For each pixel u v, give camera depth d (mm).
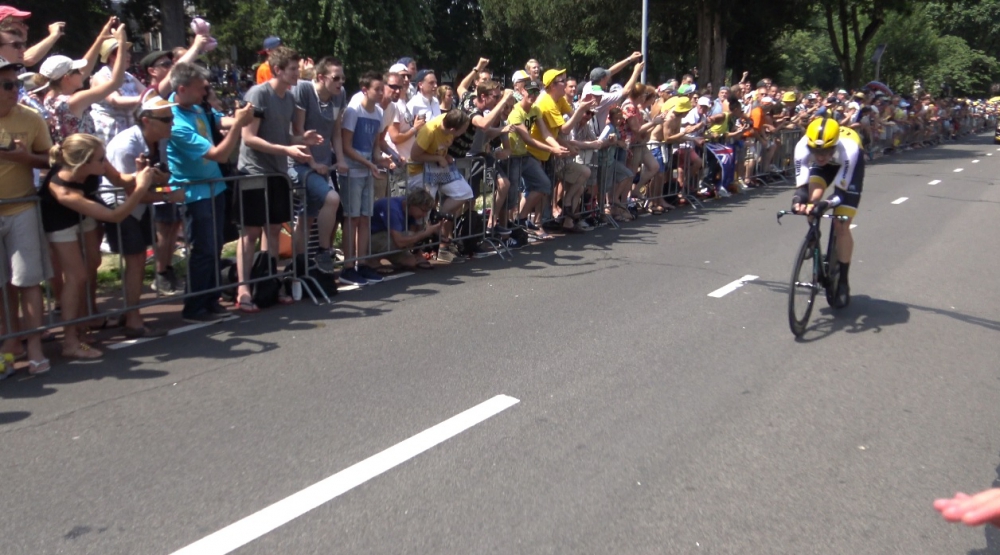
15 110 4695
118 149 5754
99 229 5293
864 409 4418
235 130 5551
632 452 3820
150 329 5633
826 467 3721
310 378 4711
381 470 3594
